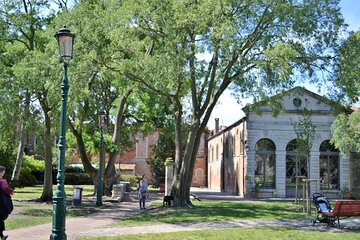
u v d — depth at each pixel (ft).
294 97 123.24
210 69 77.41
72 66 65.82
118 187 100.22
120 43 65.05
